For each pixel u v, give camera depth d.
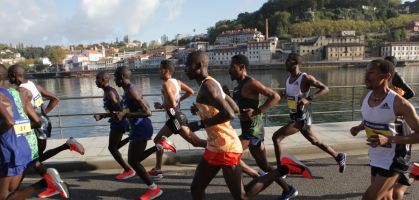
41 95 4.64
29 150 3.35
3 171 3.19
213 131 3.03
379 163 2.92
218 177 5.03
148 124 4.36
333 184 4.67
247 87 3.72
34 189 3.47
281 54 108.06
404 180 3.06
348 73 75.38
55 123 19.58
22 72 4.34
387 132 2.85
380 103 2.84
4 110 2.96
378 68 2.79
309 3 147.38
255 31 126.69
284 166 3.23
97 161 5.56
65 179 5.12
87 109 27.19
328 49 102.44
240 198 3.12
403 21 136.75
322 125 7.86
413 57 101.56
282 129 4.66
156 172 5.11
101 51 169.00
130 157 4.29
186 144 6.39
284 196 4.00
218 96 2.89
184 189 4.65
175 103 4.70
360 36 111.50
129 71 4.36
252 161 5.78
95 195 4.50
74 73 108.19
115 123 4.77
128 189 4.70
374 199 2.91
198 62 2.95
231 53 110.06
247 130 3.90
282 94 4.92
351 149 6.29
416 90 25.98
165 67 4.62
